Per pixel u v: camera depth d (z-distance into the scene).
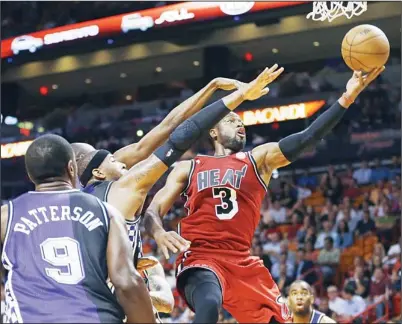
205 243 4.15
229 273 4.10
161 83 18.88
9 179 19.22
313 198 15.38
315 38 15.50
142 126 18.72
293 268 12.73
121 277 2.95
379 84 16.41
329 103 16.48
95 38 16.06
